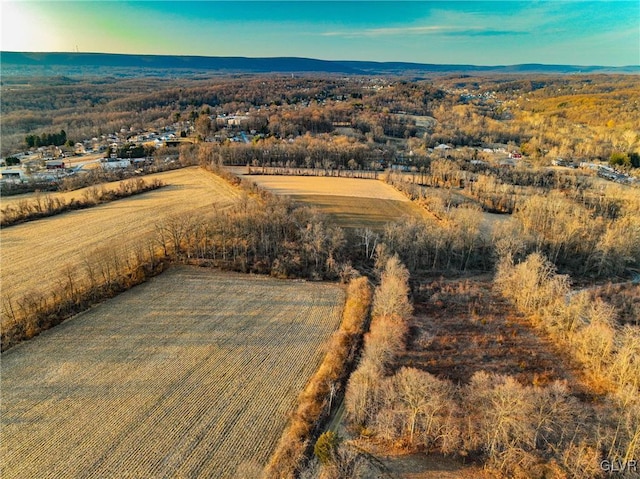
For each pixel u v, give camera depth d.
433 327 64.00
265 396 47.81
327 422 44.34
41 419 42.97
